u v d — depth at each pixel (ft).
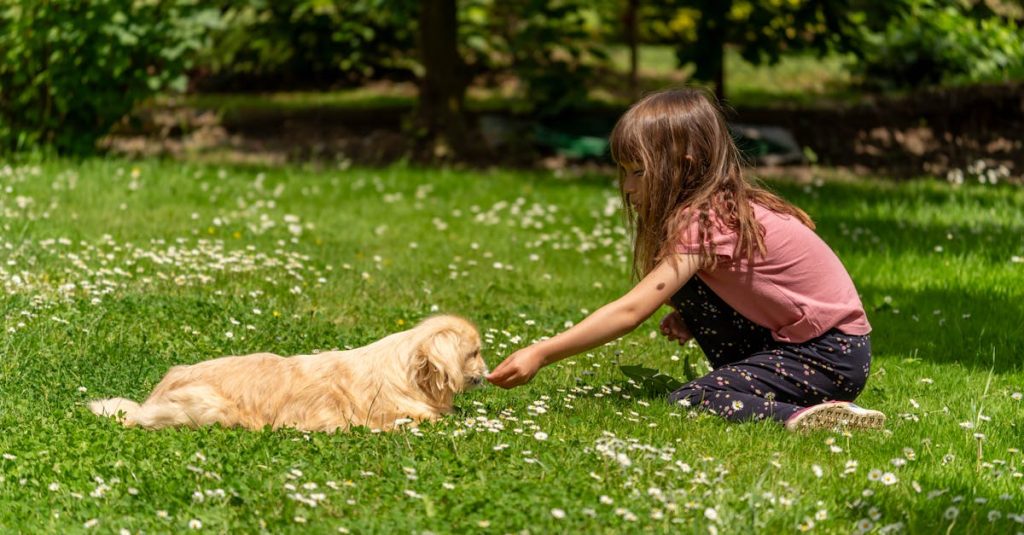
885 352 20.52
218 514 11.49
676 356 19.53
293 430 14.06
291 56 59.31
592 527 11.28
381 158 46.14
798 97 54.95
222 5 49.39
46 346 17.63
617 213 34.83
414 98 56.95
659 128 15.42
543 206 36.14
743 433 14.58
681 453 13.75
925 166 47.16
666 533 11.22
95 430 13.80
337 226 32.07
